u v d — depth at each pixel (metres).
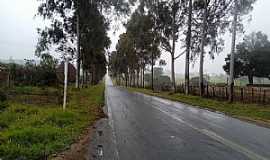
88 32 41.34
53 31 38.44
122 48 80.88
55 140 9.85
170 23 43.25
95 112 19.08
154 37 48.94
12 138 9.31
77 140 10.62
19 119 13.41
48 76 38.47
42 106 19.36
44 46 38.69
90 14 37.59
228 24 34.38
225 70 93.19
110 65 113.88
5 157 7.76
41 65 39.25
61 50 40.12
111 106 24.41
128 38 70.88
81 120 14.99
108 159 8.45
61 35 38.62
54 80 39.12
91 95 34.47
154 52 57.81
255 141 11.55
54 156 8.27
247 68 89.94
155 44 52.28
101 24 40.03
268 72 89.25
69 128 12.27
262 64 88.31
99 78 129.50
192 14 38.91
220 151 9.59
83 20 38.16
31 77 37.66
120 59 92.25
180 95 39.34
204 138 11.75
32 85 37.09
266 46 90.12
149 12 44.69
